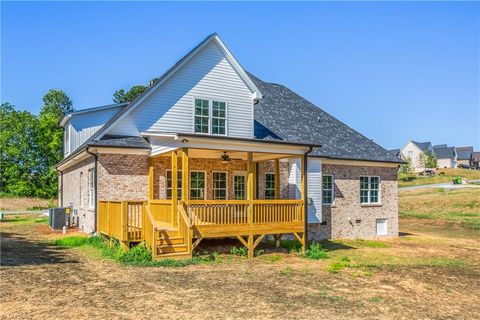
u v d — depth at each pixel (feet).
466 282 40.91
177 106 60.64
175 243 47.01
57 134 160.35
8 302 28.14
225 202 49.65
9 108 177.17
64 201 90.63
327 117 85.35
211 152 54.70
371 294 34.40
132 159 56.54
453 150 370.12
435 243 71.56
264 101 78.95
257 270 42.50
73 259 44.47
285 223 53.52
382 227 78.74
